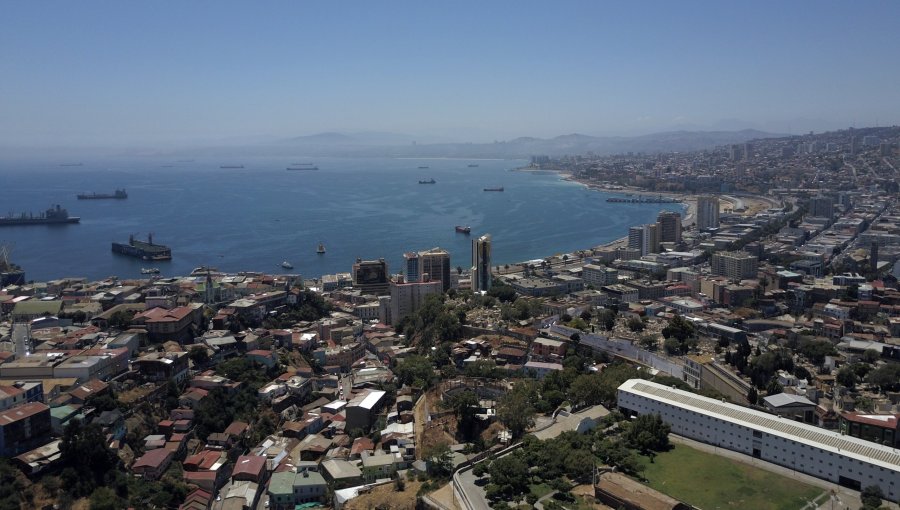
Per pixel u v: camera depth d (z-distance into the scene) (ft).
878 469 645.51
